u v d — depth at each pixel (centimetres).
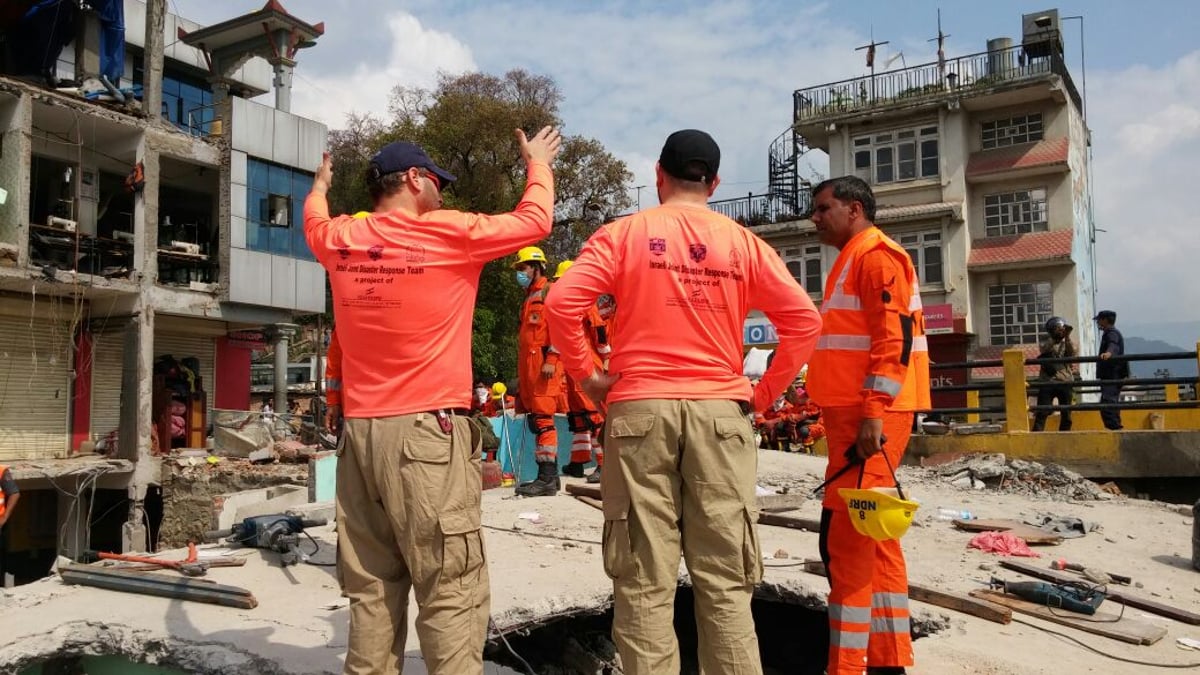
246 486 1842
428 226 307
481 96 3012
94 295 1972
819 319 315
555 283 305
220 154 2164
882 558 386
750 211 3312
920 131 3025
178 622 426
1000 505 892
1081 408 1116
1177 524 823
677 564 296
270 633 408
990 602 516
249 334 2444
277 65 2372
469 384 315
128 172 2142
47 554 1998
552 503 738
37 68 1923
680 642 620
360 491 306
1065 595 521
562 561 544
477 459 313
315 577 513
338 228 318
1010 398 1159
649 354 296
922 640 459
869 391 362
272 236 2253
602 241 308
